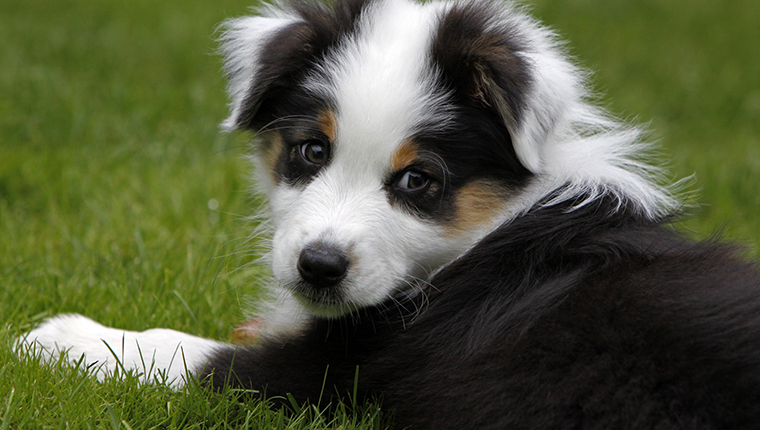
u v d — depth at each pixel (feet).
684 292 9.27
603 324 9.12
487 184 11.21
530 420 8.85
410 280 11.26
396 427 10.40
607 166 11.78
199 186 20.29
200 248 17.54
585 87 12.81
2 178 20.38
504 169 11.24
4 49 31.37
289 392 10.99
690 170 23.27
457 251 11.28
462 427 9.37
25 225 18.60
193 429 10.03
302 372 11.12
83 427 9.72
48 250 16.96
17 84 26.68
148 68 31.12
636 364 8.64
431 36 11.26
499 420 9.05
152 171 21.43
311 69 11.60
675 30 42.37
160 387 10.88
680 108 30.91
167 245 17.43
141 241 17.10
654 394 8.43
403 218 10.85
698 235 12.62
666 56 37.37
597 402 8.56
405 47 11.18
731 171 23.09
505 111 10.65
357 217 10.57
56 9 39.75
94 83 28.45
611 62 35.83
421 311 11.03
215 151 23.30
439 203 10.98
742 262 10.46
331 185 10.83
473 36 11.17
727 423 8.11
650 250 10.35
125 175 21.25
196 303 14.99
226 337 14.44
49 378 10.93
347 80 10.87
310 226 10.58
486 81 10.73
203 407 10.41
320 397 10.84
